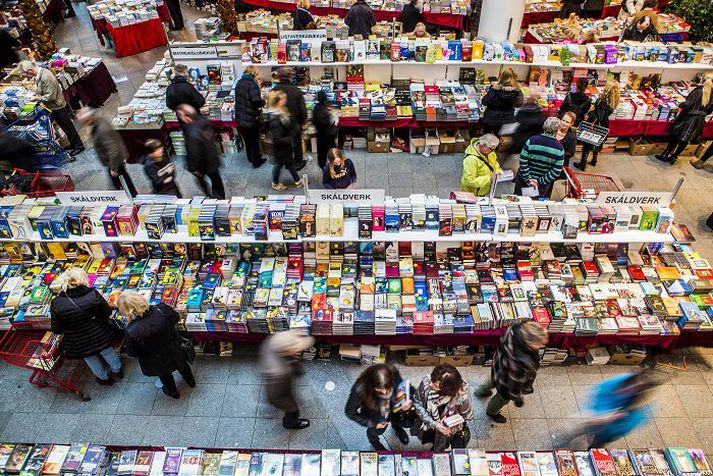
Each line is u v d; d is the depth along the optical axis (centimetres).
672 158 819
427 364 537
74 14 1435
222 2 1073
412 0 976
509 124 727
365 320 493
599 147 774
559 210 512
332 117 715
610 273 528
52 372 505
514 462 379
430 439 433
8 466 381
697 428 482
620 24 1052
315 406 503
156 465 385
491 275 536
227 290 522
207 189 689
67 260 563
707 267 538
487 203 522
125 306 419
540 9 1158
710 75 812
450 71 847
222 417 498
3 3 1249
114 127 774
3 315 512
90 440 482
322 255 549
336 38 876
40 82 775
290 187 772
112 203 539
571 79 841
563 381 523
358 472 374
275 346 396
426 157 834
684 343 511
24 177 644
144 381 530
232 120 798
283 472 378
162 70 896
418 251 550
